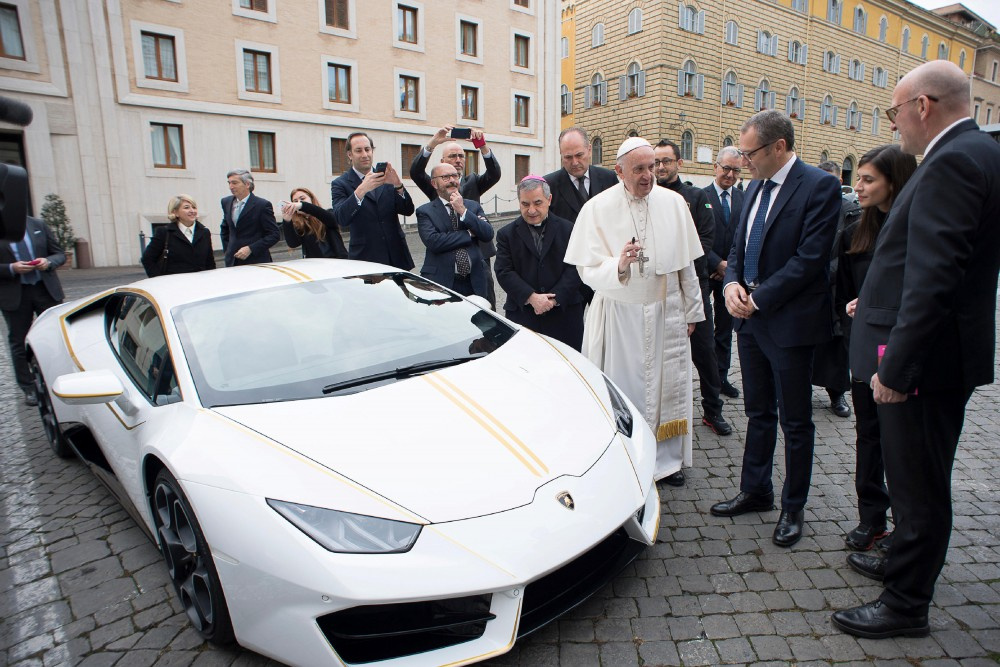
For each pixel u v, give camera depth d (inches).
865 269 124.2
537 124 1195.9
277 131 883.4
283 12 869.2
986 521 113.6
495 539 73.9
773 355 109.5
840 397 173.2
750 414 117.8
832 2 1565.0
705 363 163.0
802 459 108.6
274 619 73.6
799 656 81.0
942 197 72.7
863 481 104.6
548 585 82.0
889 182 112.8
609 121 1375.5
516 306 157.2
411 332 114.2
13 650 88.8
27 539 120.0
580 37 1419.8
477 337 117.4
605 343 136.5
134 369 113.3
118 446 109.6
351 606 69.4
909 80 79.0
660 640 84.8
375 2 955.3
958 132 76.2
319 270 130.1
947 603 90.9
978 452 144.8
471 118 1102.4
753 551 106.3
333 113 932.6
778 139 106.3
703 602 92.7
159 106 777.6
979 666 78.0
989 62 2119.8
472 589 70.6
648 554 106.3
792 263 104.2
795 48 1501.0
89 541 118.4
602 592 95.9
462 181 229.5
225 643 83.9
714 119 1357.0
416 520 73.5
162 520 94.3
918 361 75.7
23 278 200.5
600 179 177.0
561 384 104.3
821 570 100.2
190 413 91.7
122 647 88.1
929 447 80.0
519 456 83.7
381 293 124.0
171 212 226.7
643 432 103.3
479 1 1074.7
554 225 152.7
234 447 83.0
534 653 83.1
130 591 101.9
